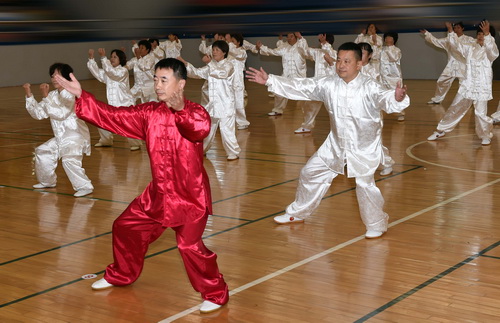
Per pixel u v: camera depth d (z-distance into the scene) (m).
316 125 11.73
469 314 3.61
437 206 6.09
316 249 4.89
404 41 19.20
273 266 4.53
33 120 13.09
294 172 7.80
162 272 4.44
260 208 6.15
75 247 5.10
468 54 9.18
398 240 5.07
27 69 20.19
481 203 6.16
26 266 4.63
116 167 8.38
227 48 8.45
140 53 12.48
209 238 5.22
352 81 4.79
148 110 3.44
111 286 4.15
